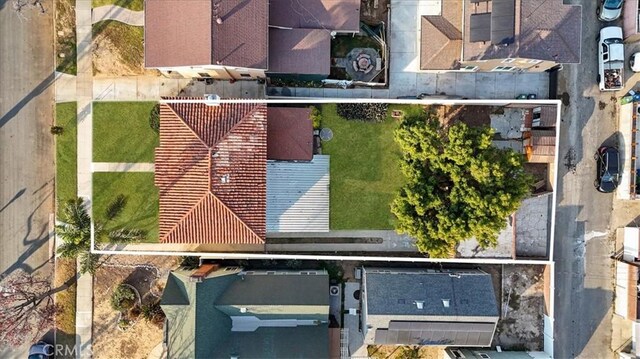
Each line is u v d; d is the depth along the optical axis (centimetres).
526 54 2727
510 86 3184
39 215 3306
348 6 2966
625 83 3194
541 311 3322
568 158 3244
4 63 3231
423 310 3003
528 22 2725
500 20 2731
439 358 3356
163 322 3269
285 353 3039
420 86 3188
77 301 3322
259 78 3127
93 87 3189
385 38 3155
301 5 2947
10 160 3278
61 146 3222
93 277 3316
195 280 2838
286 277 3122
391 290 3070
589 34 3191
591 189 3262
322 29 2959
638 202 3250
